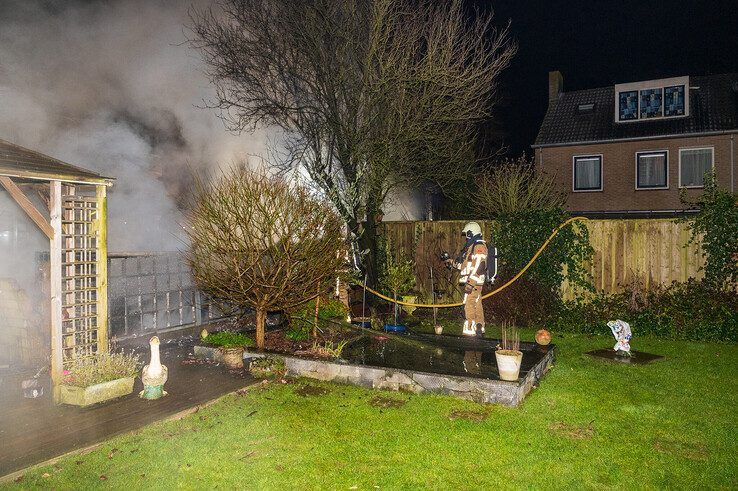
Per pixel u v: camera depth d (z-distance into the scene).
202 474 3.79
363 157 10.11
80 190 8.07
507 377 5.44
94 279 6.16
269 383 6.07
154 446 4.25
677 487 3.64
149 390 5.33
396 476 3.78
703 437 4.46
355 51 9.96
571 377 6.36
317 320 7.98
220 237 6.54
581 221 9.76
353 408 5.23
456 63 9.55
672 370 6.68
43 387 5.65
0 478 3.63
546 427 4.71
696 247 8.98
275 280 6.75
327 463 3.98
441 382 5.62
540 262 10.03
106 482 3.67
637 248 9.41
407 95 9.83
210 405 5.27
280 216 6.57
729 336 8.45
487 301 10.30
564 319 9.64
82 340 5.98
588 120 19.78
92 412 4.95
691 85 18.73
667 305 8.97
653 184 17.98
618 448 4.25
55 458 3.96
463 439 4.43
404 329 8.66
